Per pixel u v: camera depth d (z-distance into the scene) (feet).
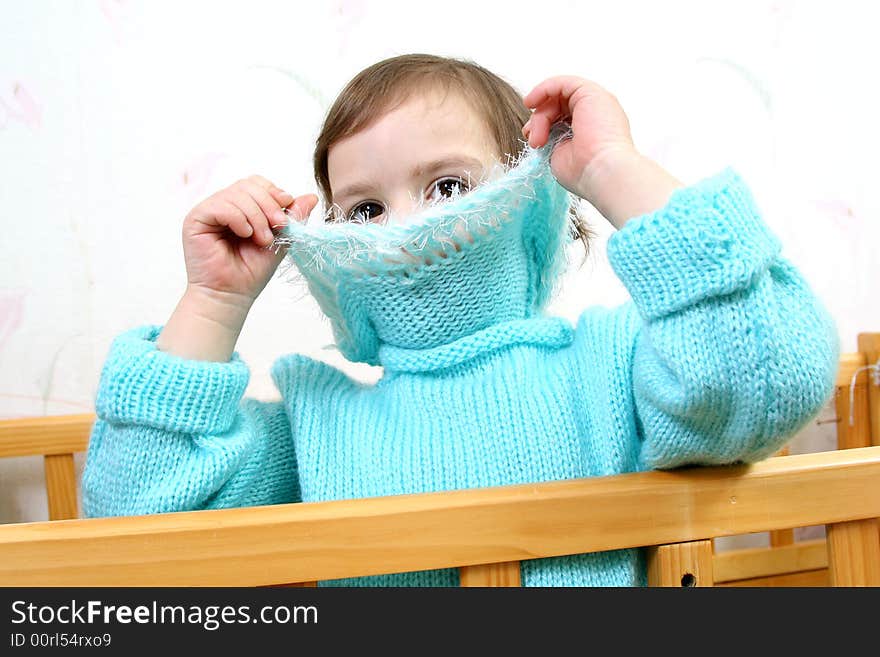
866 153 3.71
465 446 1.91
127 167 3.08
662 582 1.41
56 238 3.02
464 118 2.08
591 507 1.38
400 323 2.02
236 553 1.26
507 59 3.36
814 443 3.59
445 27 3.32
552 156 1.81
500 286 2.04
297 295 3.21
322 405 2.14
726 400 1.42
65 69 3.00
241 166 3.18
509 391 1.97
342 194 2.14
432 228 1.81
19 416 3.01
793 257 3.64
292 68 3.20
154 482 1.74
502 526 1.33
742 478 1.45
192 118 3.13
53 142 3.00
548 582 1.71
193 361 1.77
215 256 1.85
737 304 1.38
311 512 1.28
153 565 1.24
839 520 1.48
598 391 1.95
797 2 3.61
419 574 1.82
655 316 1.46
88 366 3.07
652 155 3.47
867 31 3.69
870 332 3.66
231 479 1.91
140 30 3.07
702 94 3.52
